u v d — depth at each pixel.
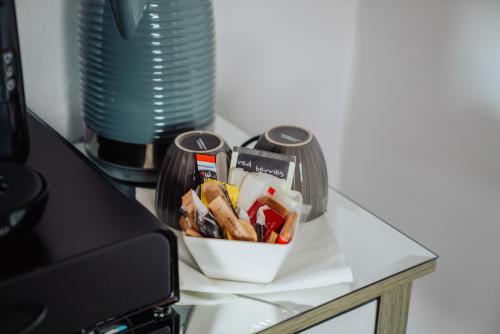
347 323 0.67
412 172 1.13
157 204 0.70
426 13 1.02
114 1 0.65
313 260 0.66
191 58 0.71
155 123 0.73
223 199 0.61
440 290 1.15
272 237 0.60
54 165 0.56
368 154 1.20
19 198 0.43
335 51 1.13
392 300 0.70
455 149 1.04
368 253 0.70
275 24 1.03
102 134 0.75
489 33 0.94
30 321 0.43
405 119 1.11
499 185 0.99
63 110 0.86
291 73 1.10
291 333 0.63
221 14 0.97
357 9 1.12
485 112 0.98
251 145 0.88
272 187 0.64
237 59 1.03
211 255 0.60
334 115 1.20
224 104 1.05
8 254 0.44
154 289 0.49
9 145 0.53
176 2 0.67
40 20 0.79
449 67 1.01
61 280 0.44
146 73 0.69
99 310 0.47
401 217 1.18
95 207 0.50
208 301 0.61
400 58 1.08
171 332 0.54
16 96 0.52
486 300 1.07
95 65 0.71
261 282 0.62
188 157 0.67
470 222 1.05
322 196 0.72
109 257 0.45
